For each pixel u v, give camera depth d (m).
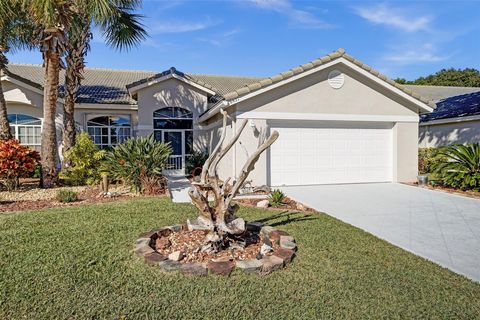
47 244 5.83
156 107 18.70
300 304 3.97
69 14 11.74
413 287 4.49
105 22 13.14
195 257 5.27
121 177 12.03
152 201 9.98
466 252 6.16
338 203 10.64
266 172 13.55
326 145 14.48
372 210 9.66
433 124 20.80
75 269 4.79
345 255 5.61
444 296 4.27
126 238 6.23
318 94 13.91
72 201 10.08
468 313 3.86
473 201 11.05
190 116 19.47
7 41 15.25
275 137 5.79
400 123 15.03
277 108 13.48
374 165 15.13
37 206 9.38
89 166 13.66
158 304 3.88
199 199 5.62
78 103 17.86
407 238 7.00
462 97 23.06
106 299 3.97
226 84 25.70
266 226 6.87
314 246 6.01
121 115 19.56
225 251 5.54
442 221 8.45
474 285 4.64
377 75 14.20
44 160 12.68
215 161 5.89
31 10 11.05
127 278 4.54
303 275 4.75
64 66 13.34
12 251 5.46
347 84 14.25
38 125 18.84
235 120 13.11
